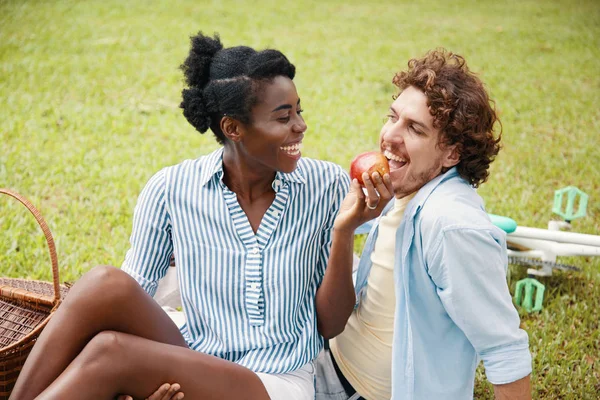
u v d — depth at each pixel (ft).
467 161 7.93
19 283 10.27
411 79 7.88
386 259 8.47
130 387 7.20
